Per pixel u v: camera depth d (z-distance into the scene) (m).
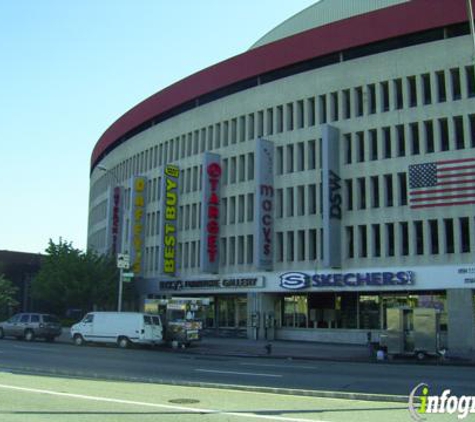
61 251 51.56
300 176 43.50
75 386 14.27
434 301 37.09
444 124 38.09
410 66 39.19
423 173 37.66
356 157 40.78
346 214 40.69
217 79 50.25
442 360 27.45
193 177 51.84
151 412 10.68
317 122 43.09
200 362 24.12
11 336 41.00
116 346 34.31
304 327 42.84
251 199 46.69
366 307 40.19
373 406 12.05
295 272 42.12
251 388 14.34
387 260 38.44
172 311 34.38
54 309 55.00
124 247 60.28
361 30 41.41
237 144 48.25
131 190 57.72
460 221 36.22
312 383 16.55
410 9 39.50
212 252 47.50
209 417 10.27
